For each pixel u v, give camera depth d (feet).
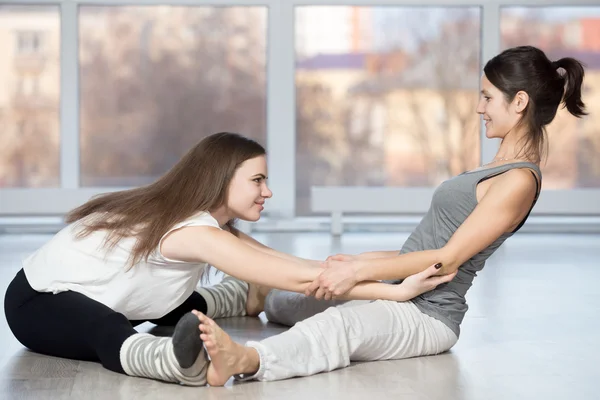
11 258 18.30
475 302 12.61
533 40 26.11
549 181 25.85
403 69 26.21
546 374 8.43
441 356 9.18
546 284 14.44
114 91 26.08
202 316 7.43
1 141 25.88
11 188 25.02
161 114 26.18
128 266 8.55
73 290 8.76
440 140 26.21
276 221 25.77
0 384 7.94
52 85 25.86
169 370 7.70
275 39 26.00
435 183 26.32
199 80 26.22
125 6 25.94
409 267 8.72
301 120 26.35
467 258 8.77
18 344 9.59
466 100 26.17
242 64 26.27
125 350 8.00
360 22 26.16
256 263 8.38
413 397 7.59
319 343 8.36
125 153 26.21
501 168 8.86
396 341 8.84
